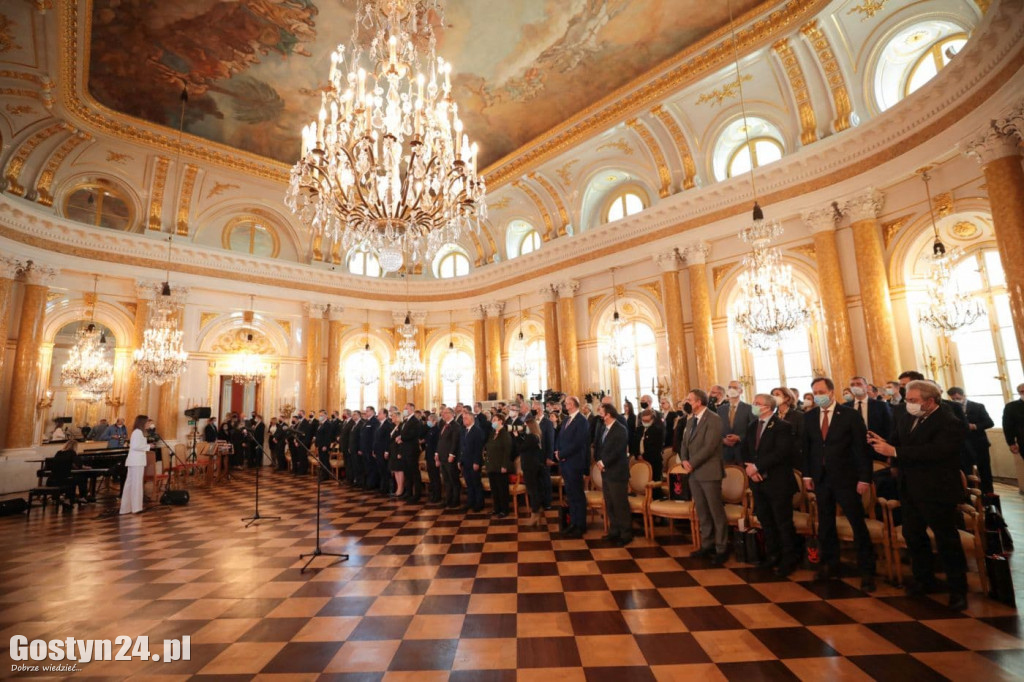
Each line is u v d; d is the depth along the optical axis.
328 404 15.76
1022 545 4.54
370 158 5.38
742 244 10.71
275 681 2.74
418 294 17.28
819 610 3.44
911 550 3.68
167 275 13.17
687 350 11.34
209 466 10.67
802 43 8.80
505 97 11.37
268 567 4.82
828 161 9.20
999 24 6.04
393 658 2.97
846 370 8.84
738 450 6.13
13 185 10.95
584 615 3.50
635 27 9.33
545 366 15.01
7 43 8.16
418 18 8.94
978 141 6.74
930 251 8.34
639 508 5.45
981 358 8.19
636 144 11.84
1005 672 2.57
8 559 5.25
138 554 5.38
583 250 13.59
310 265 15.92
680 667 2.76
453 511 7.21
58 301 11.91
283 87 10.92
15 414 10.62
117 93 10.63
